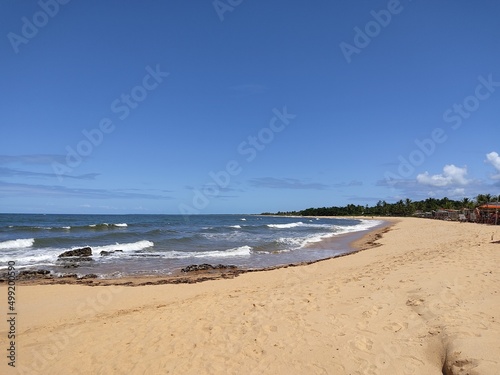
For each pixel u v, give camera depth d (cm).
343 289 826
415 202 11375
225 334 609
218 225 5547
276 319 654
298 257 1955
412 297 688
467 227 3378
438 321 551
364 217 12612
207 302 841
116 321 735
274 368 484
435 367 448
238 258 1903
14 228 3575
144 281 1278
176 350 564
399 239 2672
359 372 454
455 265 923
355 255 1789
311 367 477
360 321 604
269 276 1295
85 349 592
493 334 477
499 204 4662
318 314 659
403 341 516
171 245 2456
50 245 2350
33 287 1155
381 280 862
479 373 390
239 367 496
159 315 752
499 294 652
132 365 526
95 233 3183
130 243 2408
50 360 559
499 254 1099
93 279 1335
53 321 795
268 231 4150
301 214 19712
